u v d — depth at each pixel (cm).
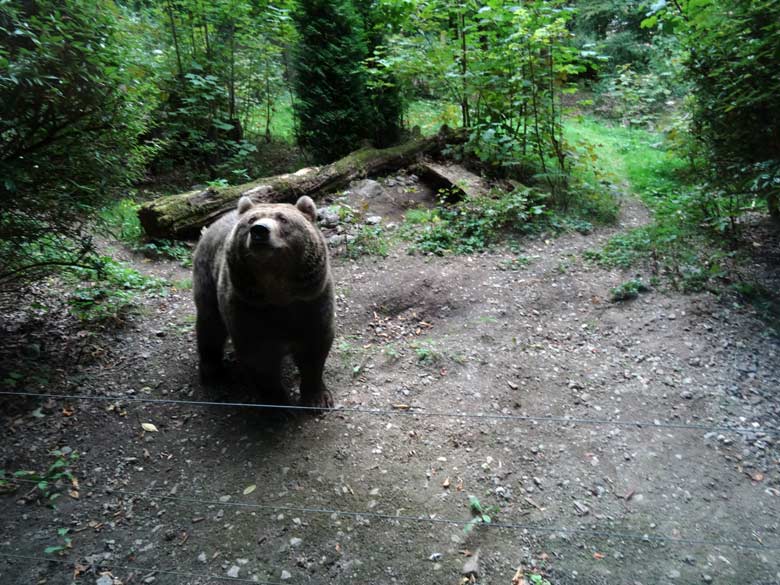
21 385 401
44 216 411
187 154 920
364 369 448
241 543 290
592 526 304
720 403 396
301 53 906
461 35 888
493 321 517
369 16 992
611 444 365
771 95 480
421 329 526
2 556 278
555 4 824
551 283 584
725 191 583
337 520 304
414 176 871
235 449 360
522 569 277
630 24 1566
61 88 357
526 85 792
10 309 486
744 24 507
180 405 405
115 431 375
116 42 398
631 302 534
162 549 287
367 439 367
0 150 358
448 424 383
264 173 936
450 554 284
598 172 843
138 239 700
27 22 336
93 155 394
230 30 952
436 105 1214
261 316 338
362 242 674
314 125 915
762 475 336
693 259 578
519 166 850
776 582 270
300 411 391
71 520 303
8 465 337
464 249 665
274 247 293
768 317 487
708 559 283
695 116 594
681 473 340
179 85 911
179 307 550
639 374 434
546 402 408
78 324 491
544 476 339
